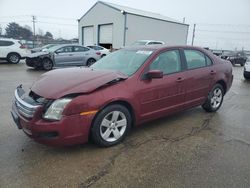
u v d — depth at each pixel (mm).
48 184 2633
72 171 2889
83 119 3129
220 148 3590
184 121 4766
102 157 3236
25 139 3680
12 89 7328
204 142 3791
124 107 3580
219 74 5203
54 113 2982
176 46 4488
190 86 4551
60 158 3178
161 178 2793
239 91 8625
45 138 3010
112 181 2717
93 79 3377
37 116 2990
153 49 4223
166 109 4207
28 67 13977
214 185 2678
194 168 3020
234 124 4688
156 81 3928
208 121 4809
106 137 3459
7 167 2926
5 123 4309
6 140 3633
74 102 3045
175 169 2988
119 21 25703
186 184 2688
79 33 31812
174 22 30312
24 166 2961
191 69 4605
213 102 5352
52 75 3678
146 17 26844
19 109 3258
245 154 3414
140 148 3531
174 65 4340
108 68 4168
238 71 18531
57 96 3020
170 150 3490
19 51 16047
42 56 12523
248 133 4230
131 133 4086
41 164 3020
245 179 2801
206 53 5082
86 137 3248
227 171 2963
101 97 3250
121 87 3492
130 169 2967
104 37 28203
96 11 28469
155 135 4027
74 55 13320
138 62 3980
